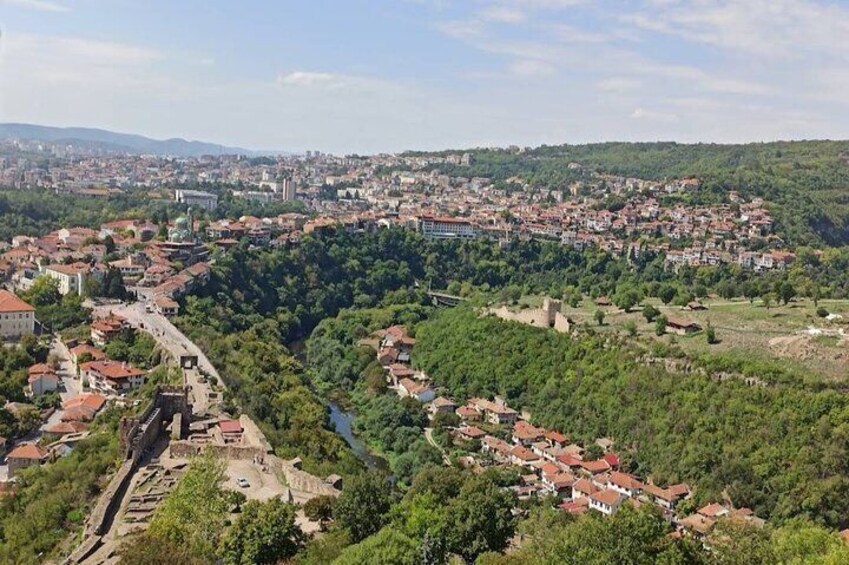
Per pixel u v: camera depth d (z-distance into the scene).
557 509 156.50
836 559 82.44
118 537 98.44
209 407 156.50
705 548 89.56
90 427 161.50
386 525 95.38
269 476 124.50
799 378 184.25
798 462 162.75
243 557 85.69
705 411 184.75
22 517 115.31
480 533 91.81
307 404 194.25
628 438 190.62
